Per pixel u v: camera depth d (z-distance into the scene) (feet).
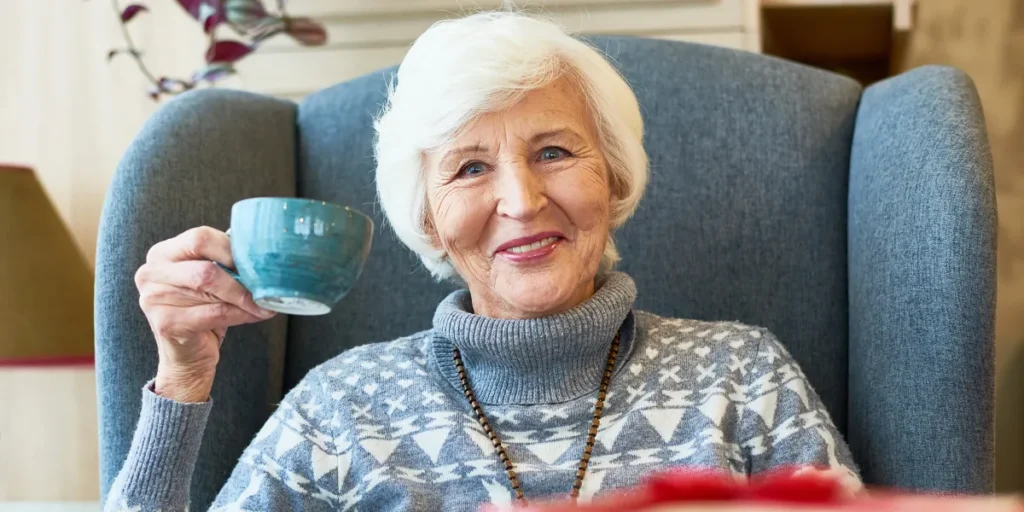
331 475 3.73
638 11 6.22
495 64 3.50
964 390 3.59
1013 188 6.94
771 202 4.57
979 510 1.19
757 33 6.09
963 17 7.05
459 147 3.59
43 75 7.16
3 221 5.87
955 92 3.97
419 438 3.72
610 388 3.75
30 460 6.94
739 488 1.22
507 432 3.71
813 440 3.63
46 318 5.92
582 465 3.59
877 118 4.26
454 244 3.67
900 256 3.82
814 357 4.47
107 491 4.00
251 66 6.66
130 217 4.16
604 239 3.67
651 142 4.69
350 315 4.83
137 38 7.14
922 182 3.81
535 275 3.53
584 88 3.76
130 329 4.05
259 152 4.76
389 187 3.93
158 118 4.49
